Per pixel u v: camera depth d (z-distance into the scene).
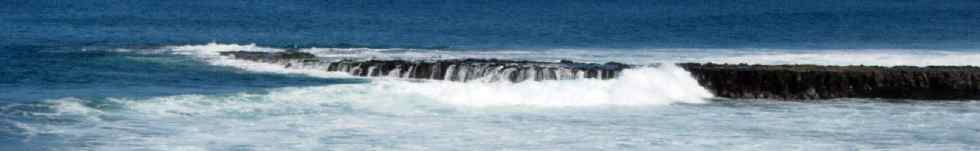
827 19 94.31
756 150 26.27
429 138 27.45
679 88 35.03
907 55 45.78
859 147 26.67
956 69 36.38
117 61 46.00
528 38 70.88
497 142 27.03
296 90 34.78
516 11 108.62
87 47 54.59
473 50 54.84
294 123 29.17
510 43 65.06
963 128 29.25
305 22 90.44
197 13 101.75
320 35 75.38
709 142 27.16
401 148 26.27
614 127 29.12
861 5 116.69
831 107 33.06
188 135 27.42
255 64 44.19
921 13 102.69
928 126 29.52
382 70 40.62
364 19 94.56
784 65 37.50
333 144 26.61
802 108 32.84
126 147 26.03
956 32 76.56
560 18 97.38
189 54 48.62
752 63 42.56
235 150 25.84
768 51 51.50
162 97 33.28
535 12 107.31
